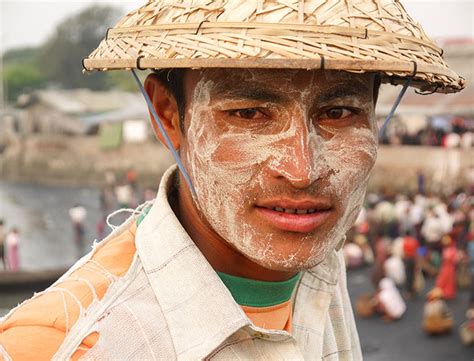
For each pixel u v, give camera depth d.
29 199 32.38
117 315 1.29
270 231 1.29
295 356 1.40
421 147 27.42
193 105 1.33
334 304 1.82
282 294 1.52
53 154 39.53
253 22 1.19
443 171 26.70
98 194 34.12
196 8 1.26
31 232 23.66
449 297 12.48
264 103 1.26
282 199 1.26
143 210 1.61
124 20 1.41
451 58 25.42
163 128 1.45
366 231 15.66
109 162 36.97
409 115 25.97
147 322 1.31
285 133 1.25
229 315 1.33
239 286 1.46
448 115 25.56
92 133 38.69
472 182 24.77
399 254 13.05
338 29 1.18
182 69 1.37
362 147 1.33
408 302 12.06
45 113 40.50
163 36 1.27
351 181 1.32
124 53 1.30
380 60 1.18
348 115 1.32
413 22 1.36
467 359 9.03
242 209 1.30
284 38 1.17
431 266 14.31
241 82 1.26
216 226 1.35
